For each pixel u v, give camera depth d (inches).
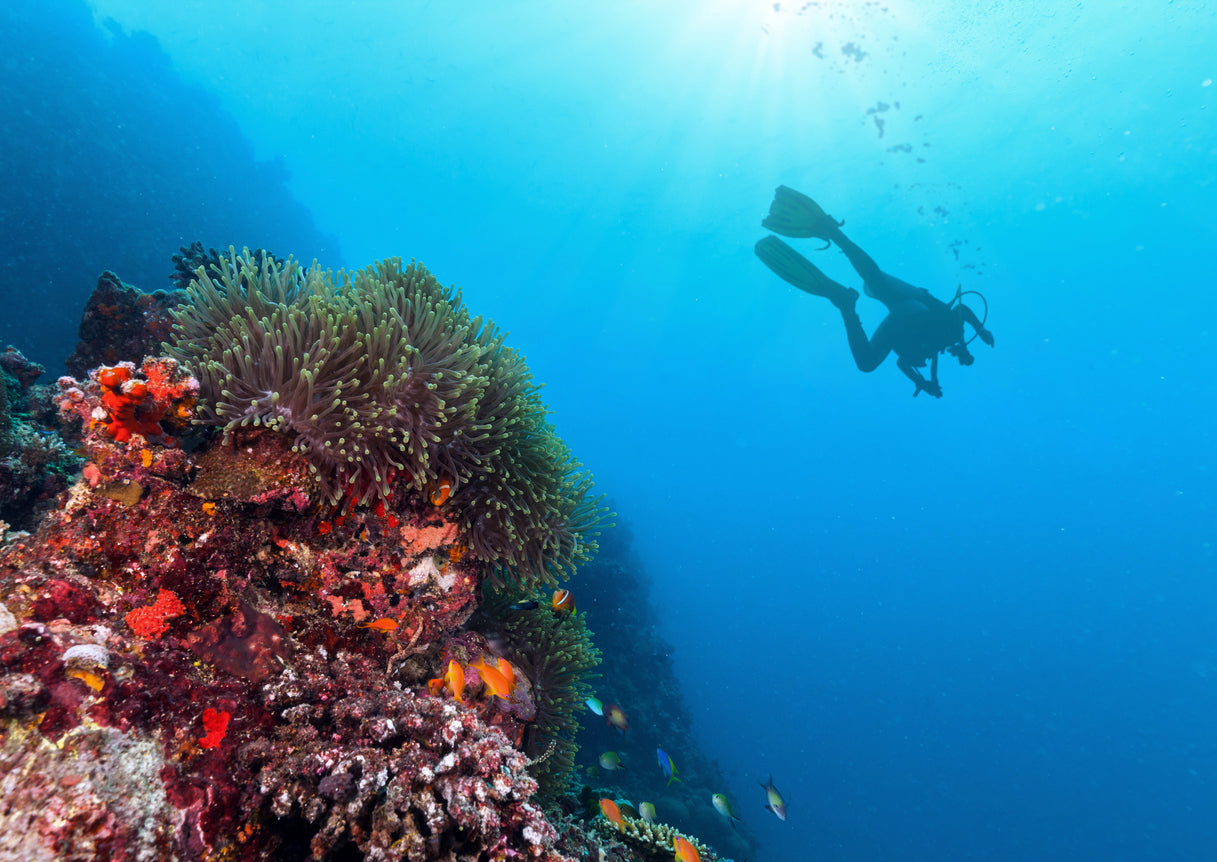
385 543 117.6
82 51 781.3
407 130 1716.3
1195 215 1669.5
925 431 2837.1
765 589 2480.3
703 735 1343.5
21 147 607.2
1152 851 1407.5
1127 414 2544.3
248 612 89.9
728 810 217.6
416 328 122.0
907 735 1740.9
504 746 94.9
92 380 90.2
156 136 811.4
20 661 58.1
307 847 78.2
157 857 55.7
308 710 82.4
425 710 93.7
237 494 95.4
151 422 89.3
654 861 167.9
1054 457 2672.2
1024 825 1455.5
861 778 1513.3
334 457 106.8
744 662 1998.0
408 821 75.7
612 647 577.9
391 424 110.2
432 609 121.6
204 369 105.3
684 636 2003.0
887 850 1290.6
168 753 64.7
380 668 109.0
